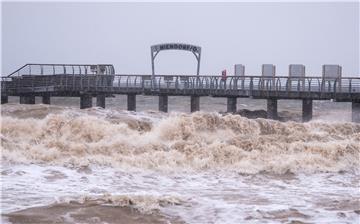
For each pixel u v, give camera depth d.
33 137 64.25
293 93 94.50
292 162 56.53
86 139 64.75
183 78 103.62
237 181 51.03
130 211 37.50
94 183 47.25
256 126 72.19
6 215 35.72
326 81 98.81
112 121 70.81
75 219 35.50
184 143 59.75
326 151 60.00
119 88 106.69
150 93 104.62
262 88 97.25
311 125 75.25
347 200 42.97
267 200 42.69
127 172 52.09
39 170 50.41
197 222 36.12
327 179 53.12
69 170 51.22
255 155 58.41
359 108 93.81
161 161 55.44
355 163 58.75
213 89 100.25
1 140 58.66
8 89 121.00
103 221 35.44
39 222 34.72
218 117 71.19
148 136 65.94
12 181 45.84
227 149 58.72
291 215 37.97
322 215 38.12
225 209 39.19
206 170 54.91
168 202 40.09
